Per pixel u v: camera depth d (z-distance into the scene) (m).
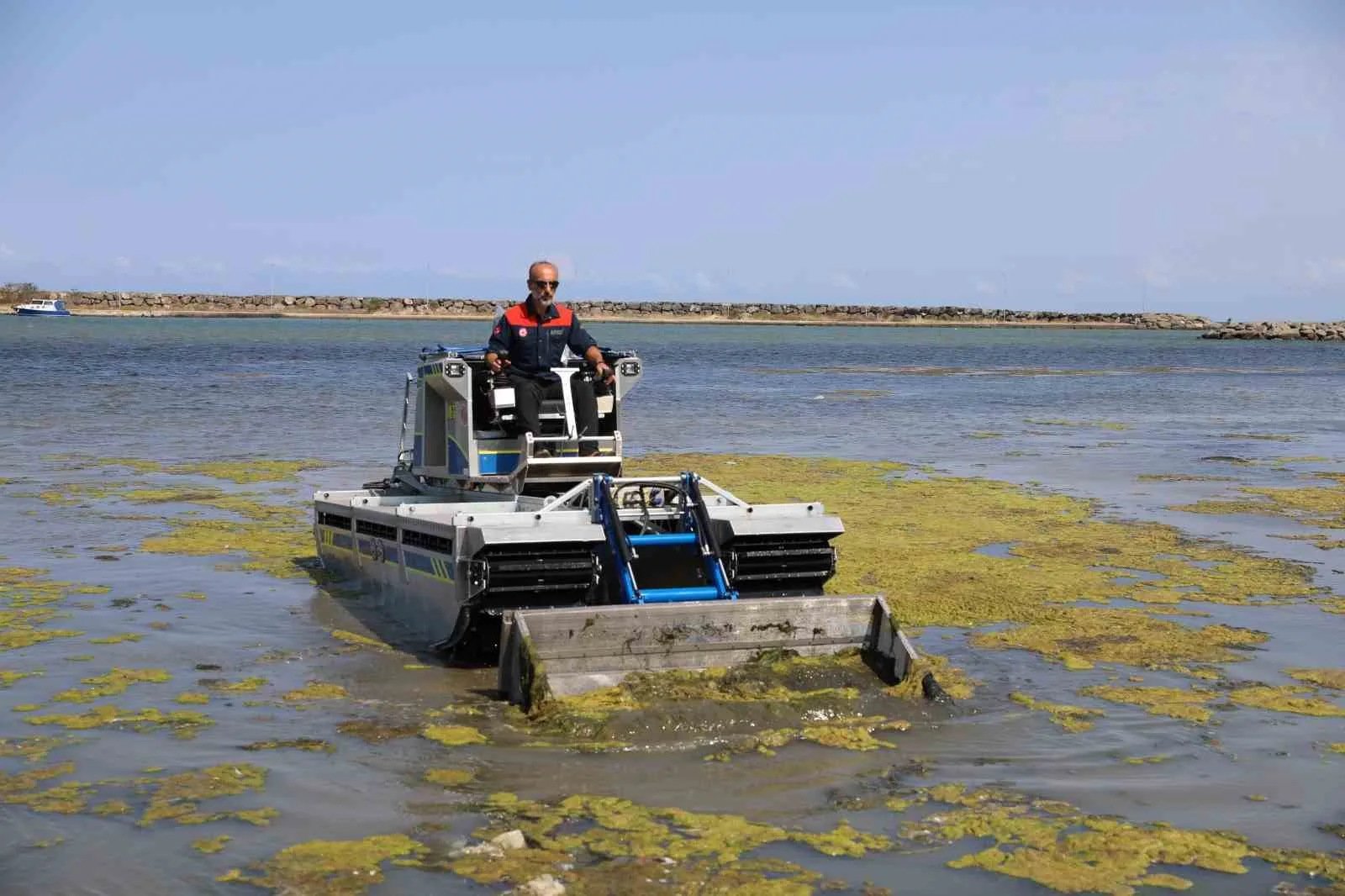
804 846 5.91
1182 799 6.48
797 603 8.35
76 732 7.30
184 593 10.88
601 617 7.99
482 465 10.32
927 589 11.22
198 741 7.20
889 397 36.25
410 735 7.36
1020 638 9.59
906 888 5.50
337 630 9.76
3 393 32.50
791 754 7.11
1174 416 30.70
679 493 9.22
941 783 6.70
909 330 141.50
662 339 94.88
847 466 19.94
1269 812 6.34
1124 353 77.06
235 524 14.23
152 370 42.84
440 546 9.11
